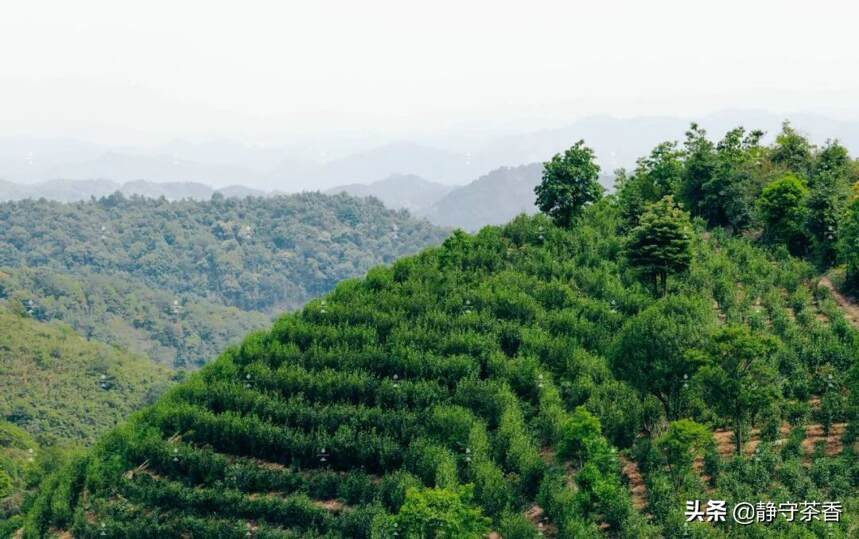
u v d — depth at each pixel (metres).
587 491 49.31
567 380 62.78
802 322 66.75
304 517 58.34
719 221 89.19
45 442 156.50
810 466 49.88
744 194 86.81
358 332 73.00
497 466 56.31
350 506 58.88
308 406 67.25
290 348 74.19
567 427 52.09
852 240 70.50
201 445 69.25
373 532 52.41
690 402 56.69
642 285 72.56
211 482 65.00
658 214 70.44
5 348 195.12
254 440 65.94
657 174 96.19
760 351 51.16
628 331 56.16
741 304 69.00
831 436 53.47
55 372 193.88
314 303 80.50
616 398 57.72
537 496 52.88
